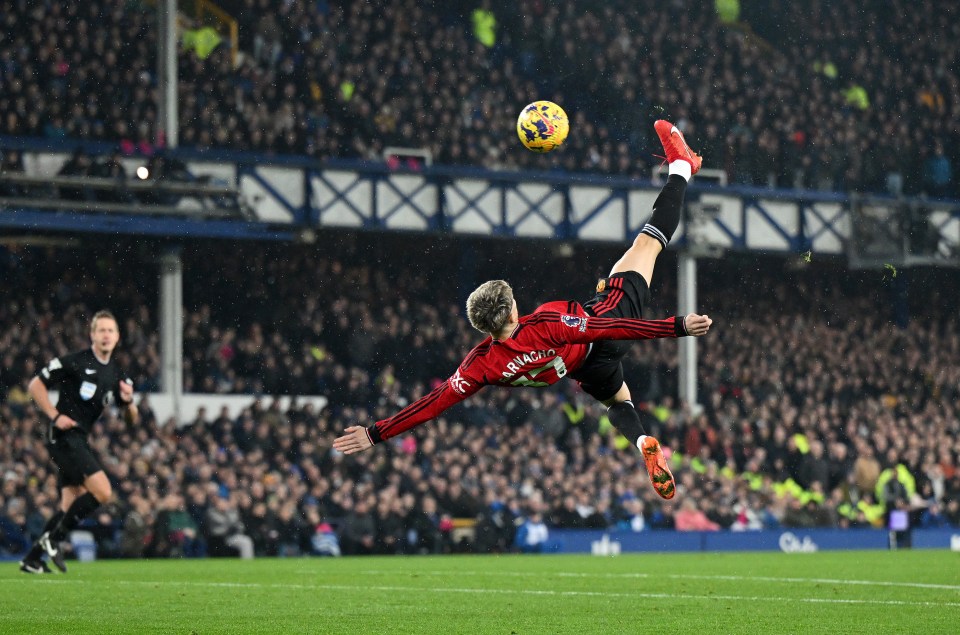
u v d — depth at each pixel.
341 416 27.80
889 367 35.56
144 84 29.27
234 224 27.62
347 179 28.88
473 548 24.81
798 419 31.36
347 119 31.67
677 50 36.72
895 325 36.97
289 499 23.91
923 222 33.84
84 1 29.09
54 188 26.20
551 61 35.31
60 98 27.94
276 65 31.39
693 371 31.45
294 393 28.45
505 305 8.87
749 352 34.31
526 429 28.28
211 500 23.02
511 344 8.97
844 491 29.47
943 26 40.00
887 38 39.38
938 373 35.94
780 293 36.16
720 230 31.95
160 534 22.23
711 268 35.84
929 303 37.31
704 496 28.28
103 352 14.23
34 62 28.11
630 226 31.42
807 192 32.81
